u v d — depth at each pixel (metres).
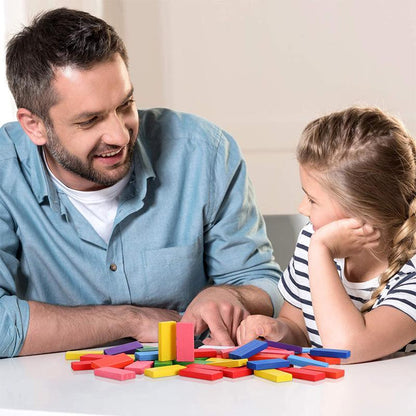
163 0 2.62
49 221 1.48
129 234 1.49
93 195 1.45
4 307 1.26
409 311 1.11
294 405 0.81
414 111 2.43
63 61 1.27
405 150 1.22
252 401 0.83
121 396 0.88
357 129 1.21
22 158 1.49
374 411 0.78
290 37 2.52
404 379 0.94
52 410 0.83
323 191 1.22
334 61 2.49
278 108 2.56
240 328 1.27
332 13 2.47
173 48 2.64
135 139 1.38
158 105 2.68
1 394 0.93
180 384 0.93
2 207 1.46
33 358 1.22
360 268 1.26
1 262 1.39
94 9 2.58
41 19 1.34
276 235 1.77
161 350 1.03
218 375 0.95
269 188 2.58
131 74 2.69
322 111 2.51
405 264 1.20
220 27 2.59
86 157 1.34
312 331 1.36
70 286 1.50
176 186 1.53
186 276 1.54
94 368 1.04
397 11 2.42
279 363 0.98
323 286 1.11
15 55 1.35
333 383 0.92
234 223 1.57
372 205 1.19
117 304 1.51
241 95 2.59
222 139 1.58
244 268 1.58
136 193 1.47
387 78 2.45
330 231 1.16
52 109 1.31
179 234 1.53
